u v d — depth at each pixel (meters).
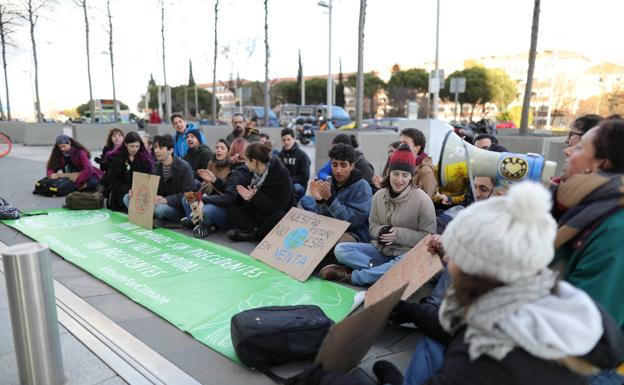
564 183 1.94
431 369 2.18
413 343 2.90
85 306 3.34
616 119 1.93
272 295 3.57
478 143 4.84
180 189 5.76
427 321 2.34
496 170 2.97
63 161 7.68
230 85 43.25
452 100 45.47
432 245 2.96
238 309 3.32
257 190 4.90
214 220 5.35
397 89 46.59
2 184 8.64
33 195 7.61
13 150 15.51
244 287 3.72
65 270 4.16
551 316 1.25
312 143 20.94
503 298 1.29
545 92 44.16
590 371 1.31
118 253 4.59
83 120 42.34
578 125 2.94
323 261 4.25
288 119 27.17
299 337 2.58
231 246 4.94
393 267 3.31
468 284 1.34
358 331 2.09
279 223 4.61
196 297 3.52
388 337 2.96
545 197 1.22
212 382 2.45
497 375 1.30
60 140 7.41
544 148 7.34
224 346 2.81
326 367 2.06
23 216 6.11
